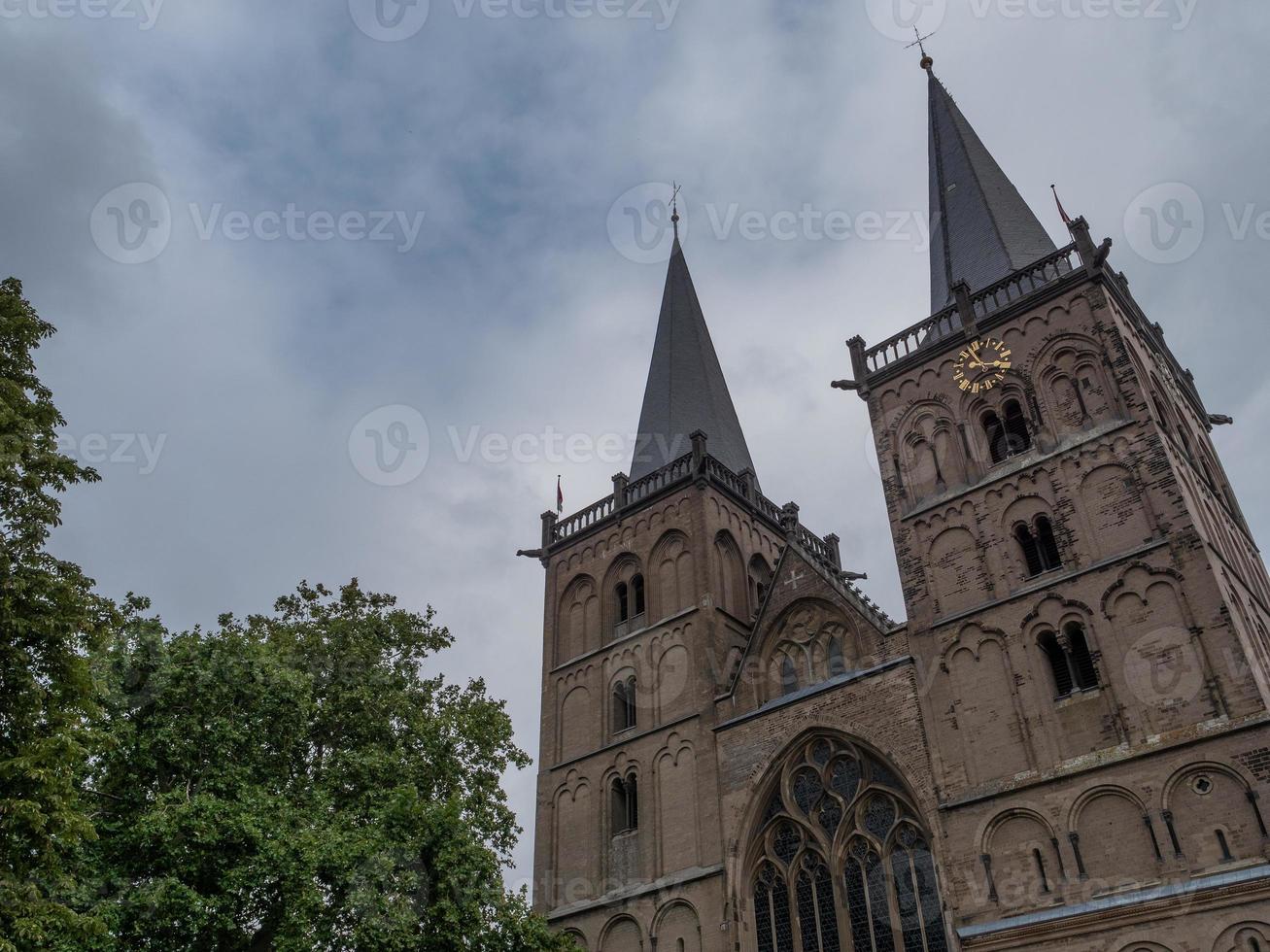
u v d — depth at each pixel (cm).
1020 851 3056
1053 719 3198
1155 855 2828
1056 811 3042
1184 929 2688
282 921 2758
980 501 3756
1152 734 3002
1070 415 3716
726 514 4822
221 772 2938
